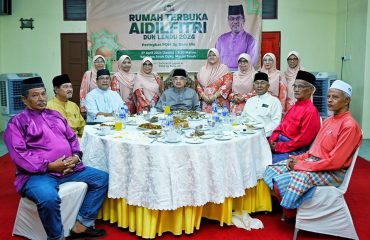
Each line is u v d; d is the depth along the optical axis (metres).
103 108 4.14
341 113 2.52
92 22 6.58
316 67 6.80
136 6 6.57
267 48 6.73
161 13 6.58
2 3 6.43
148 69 5.11
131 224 2.55
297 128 3.11
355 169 4.25
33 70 6.82
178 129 2.78
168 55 6.66
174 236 2.53
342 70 6.52
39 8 6.69
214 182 2.45
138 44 6.64
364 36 5.76
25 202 2.37
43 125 2.47
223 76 5.06
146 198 2.41
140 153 2.41
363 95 5.85
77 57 6.77
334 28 6.74
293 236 2.53
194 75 6.71
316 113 3.04
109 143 2.54
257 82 3.74
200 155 2.40
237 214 2.78
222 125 3.04
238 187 2.55
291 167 2.66
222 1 6.53
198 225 2.59
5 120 5.97
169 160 2.36
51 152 2.44
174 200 2.37
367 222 2.78
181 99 4.47
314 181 2.43
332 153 2.41
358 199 3.29
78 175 2.51
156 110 4.35
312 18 6.70
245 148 2.67
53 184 2.30
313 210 2.42
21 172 2.37
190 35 6.61
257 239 2.49
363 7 5.77
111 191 2.52
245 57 4.89
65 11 6.68
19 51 6.80
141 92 5.05
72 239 2.48
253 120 3.70
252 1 6.49
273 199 3.17
